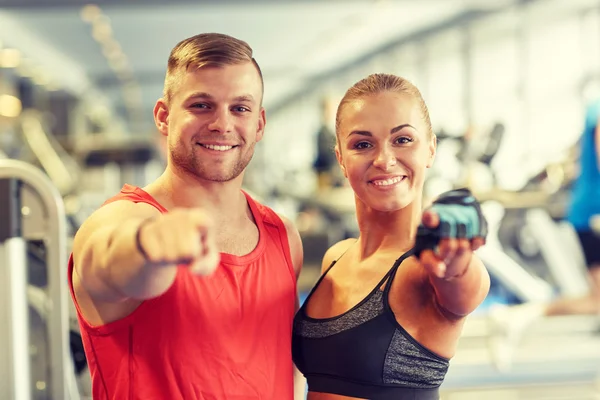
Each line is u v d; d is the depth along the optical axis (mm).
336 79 18125
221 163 1454
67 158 8328
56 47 15078
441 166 6965
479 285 1276
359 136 1479
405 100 1474
